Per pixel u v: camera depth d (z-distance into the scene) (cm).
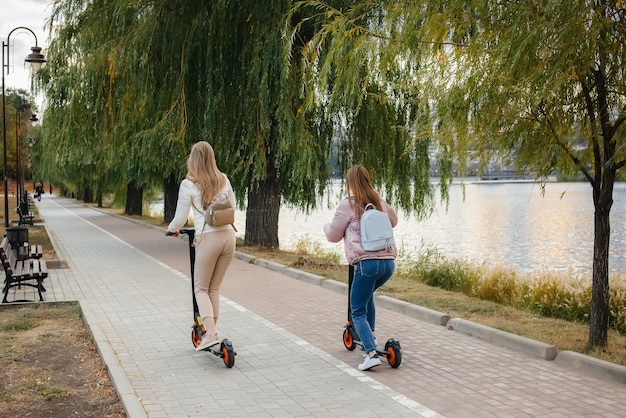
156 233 2544
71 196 9525
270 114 1548
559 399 554
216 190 673
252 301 1025
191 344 750
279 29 1448
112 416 515
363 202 654
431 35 706
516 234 3231
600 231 704
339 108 1415
